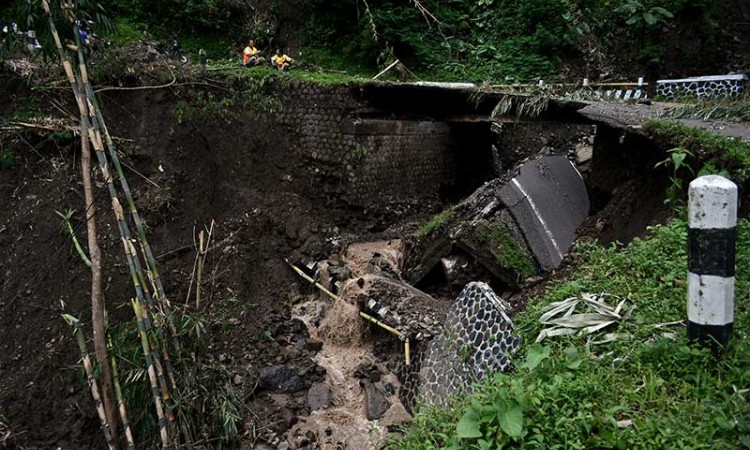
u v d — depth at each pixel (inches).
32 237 307.4
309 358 309.4
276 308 348.2
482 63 630.5
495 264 304.0
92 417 253.3
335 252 384.8
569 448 124.7
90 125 239.9
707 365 140.4
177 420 219.8
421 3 653.3
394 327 292.8
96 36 380.2
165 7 574.6
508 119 402.6
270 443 249.9
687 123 301.9
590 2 662.5
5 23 279.0
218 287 343.3
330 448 247.9
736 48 609.0
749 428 117.0
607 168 338.0
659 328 162.2
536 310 201.9
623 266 204.2
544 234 302.5
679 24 611.5
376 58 604.7
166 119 376.5
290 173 405.7
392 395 273.3
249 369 293.1
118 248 316.8
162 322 219.0
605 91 506.9
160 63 393.4
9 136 325.1
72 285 297.9
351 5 608.1
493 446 129.9
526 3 634.8
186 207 362.3
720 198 137.6
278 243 380.8
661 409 133.2
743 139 247.1
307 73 439.2
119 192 337.4
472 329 232.5
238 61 542.3
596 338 168.7
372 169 422.0
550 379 150.5
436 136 461.7
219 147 389.4
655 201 263.1
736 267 177.9
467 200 340.8
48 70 343.0
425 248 337.7
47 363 269.3
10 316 284.8
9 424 249.9
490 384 160.2
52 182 323.0
